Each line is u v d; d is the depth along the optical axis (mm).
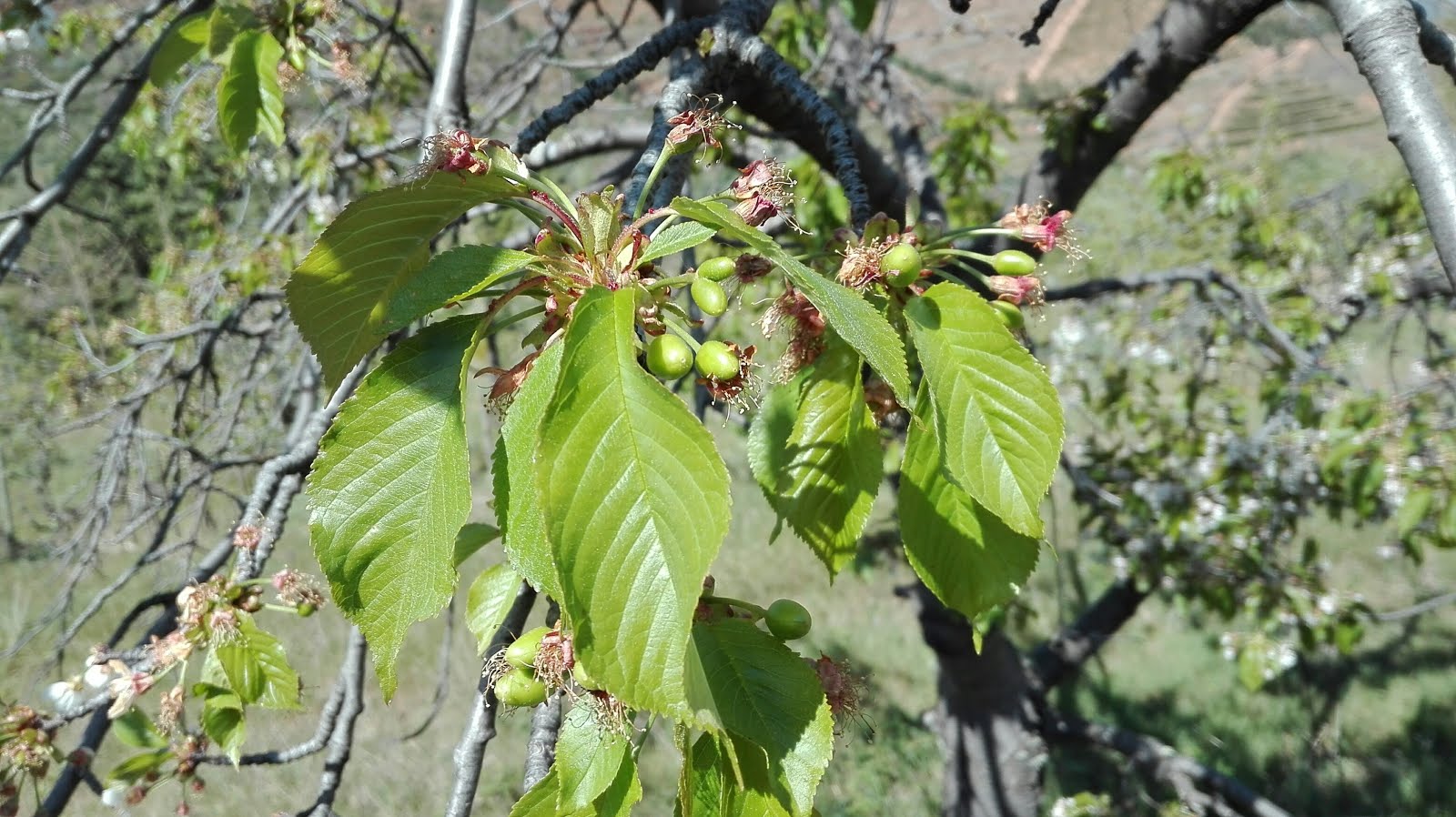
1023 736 4934
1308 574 5348
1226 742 7730
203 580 2605
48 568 8453
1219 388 5961
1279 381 5293
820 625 8930
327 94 4422
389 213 1226
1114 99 3660
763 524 10656
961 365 1326
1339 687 8320
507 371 1191
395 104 5074
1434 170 1543
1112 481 5598
